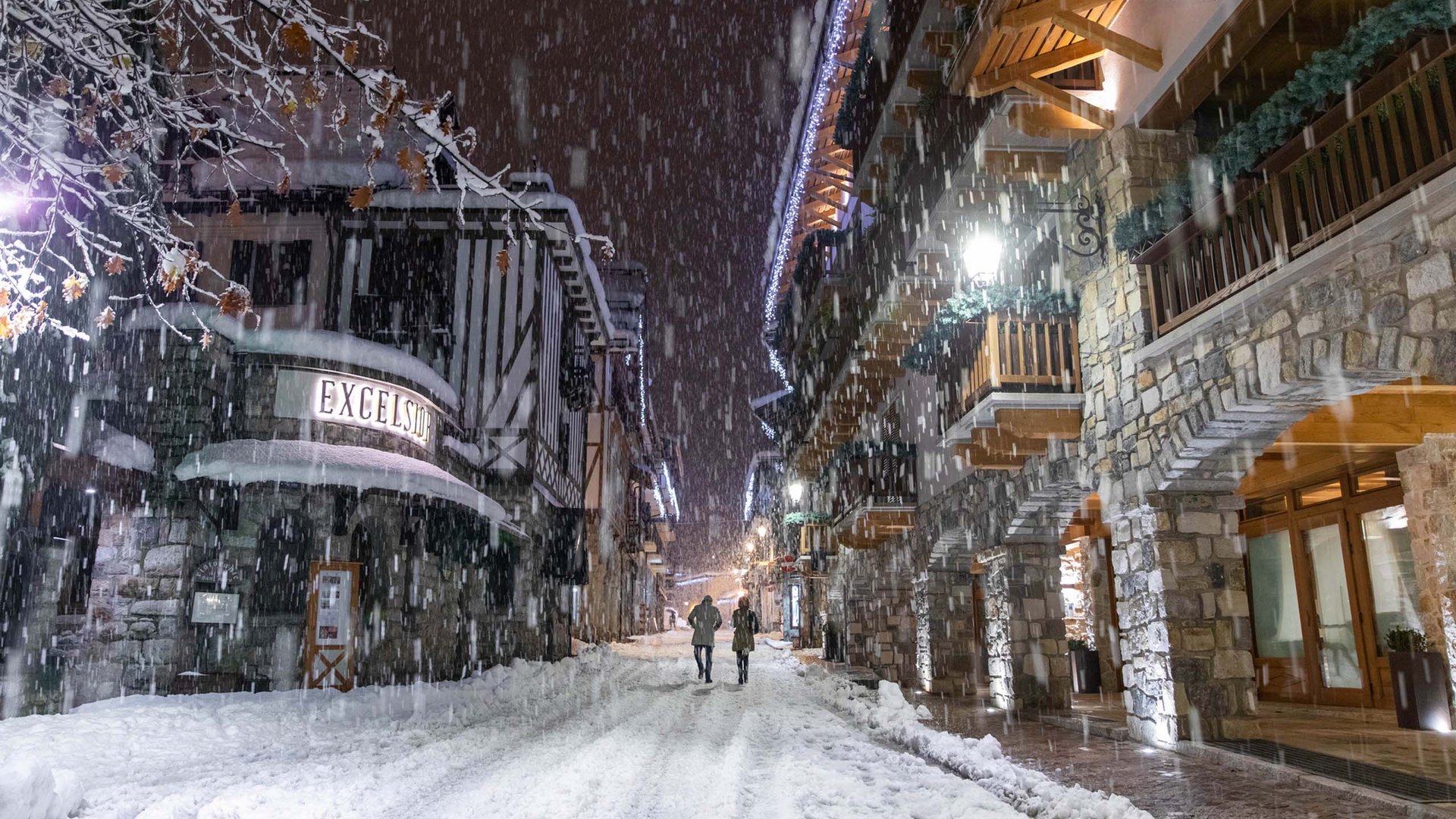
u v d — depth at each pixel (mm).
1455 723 7586
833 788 5961
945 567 14297
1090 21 7629
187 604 11852
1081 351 9109
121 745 7586
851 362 15836
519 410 17922
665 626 68250
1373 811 5031
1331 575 9805
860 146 14867
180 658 11602
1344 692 9477
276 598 12648
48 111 3674
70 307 9289
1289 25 6934
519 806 5309
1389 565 8914
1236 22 6562
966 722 9812
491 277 18078
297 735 8672
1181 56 7246
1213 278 6855
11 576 9039
